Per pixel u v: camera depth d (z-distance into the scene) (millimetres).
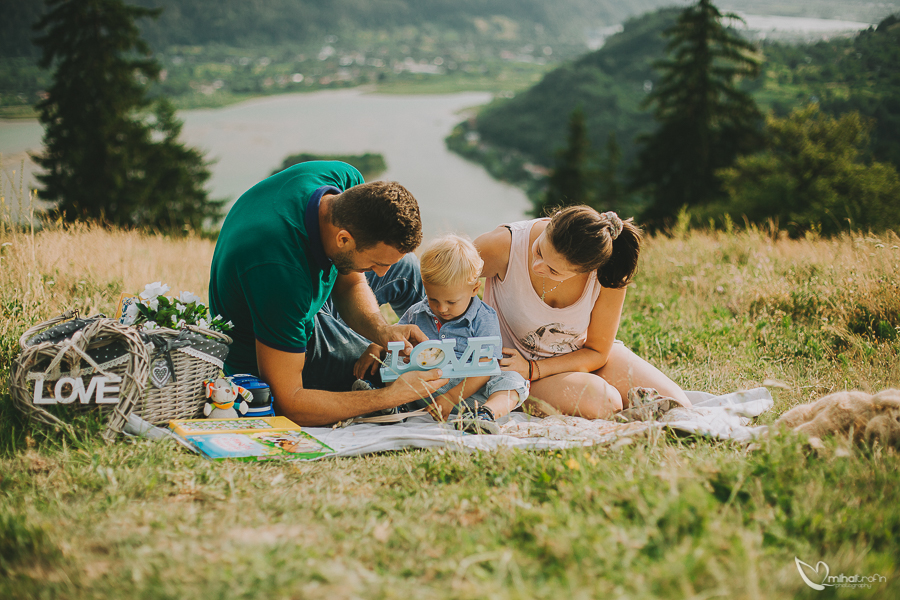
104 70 25688
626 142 105562
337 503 1995
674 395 2992
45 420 2307
